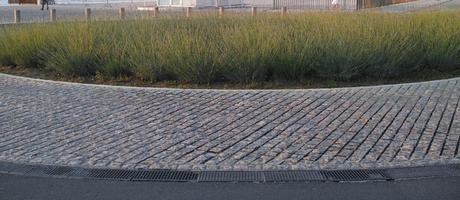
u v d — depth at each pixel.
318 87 9.08
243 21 13.79
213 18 14.71
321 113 6.62
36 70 11.12
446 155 4.90
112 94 8.02
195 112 6.77
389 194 3.97
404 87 8.41
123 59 10.16
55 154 5.04
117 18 13.66
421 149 5.09
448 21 12.46
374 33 10.58
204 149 5.17
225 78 9.69
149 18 13.77
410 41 10.58
